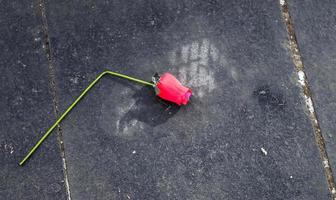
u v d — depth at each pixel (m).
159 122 1.24
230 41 1.30
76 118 1.25
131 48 1.29
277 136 1.23
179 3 1.33
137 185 1.20
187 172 1.21
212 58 1.29
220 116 1.24
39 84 1.27
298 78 1.27
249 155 1.22
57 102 1.26
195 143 1.23
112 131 1.24
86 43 1.30
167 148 1.22
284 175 1.21
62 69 1.28
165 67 1.28
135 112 1.25
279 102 1.25
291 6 1.33
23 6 1.33
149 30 1.31
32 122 1.24
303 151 1.22
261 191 1.20
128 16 1.32
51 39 1.30
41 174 1.21
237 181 1.20
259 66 1.28
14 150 1.23
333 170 1.21
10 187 1.21
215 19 1.32
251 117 1.24
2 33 1.31
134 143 1.23
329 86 1.27
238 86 1.27
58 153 1.22
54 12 1.33
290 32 1.31
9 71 1.28
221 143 1.23
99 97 1.26
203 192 1.20
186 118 1.24
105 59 1.29
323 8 1.33
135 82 1.27
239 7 1.33
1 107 1.26
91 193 1.20
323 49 1.30
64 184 1.21
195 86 1.26
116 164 1.21
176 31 1.31
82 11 1.33
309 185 1.20
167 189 1.20
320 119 1.24
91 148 1.23
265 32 1.31
